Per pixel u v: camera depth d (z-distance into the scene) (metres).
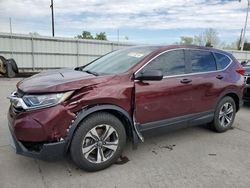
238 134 4.83
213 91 4.45
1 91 9.34
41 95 2.85
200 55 4.37
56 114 2.80
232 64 4.93
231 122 5.02
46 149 2.84
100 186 2.92
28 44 17.48
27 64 17.70
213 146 4.19
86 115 3.00
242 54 27.61
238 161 3.64
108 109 3.17
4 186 2.86
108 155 3.31
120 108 3.25
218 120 4.73
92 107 3.04
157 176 3.17
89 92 3.01
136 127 3.45
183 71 4.02
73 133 2.98
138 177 3.13
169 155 3.79
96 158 3.21
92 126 3.08
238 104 5.09
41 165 3.37
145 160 3.60
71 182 2.99
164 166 3.44
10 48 16.81
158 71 3.31
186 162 3.57
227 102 4.82
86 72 3.76
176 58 3.97
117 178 3.10
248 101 6.75
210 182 3.05
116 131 3.31
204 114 4.42
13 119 2.98
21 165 3.35
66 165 3.38
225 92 4.69
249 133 4.91
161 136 4.60
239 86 4.94
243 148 4.13
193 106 4.17
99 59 4.49
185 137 4.58
